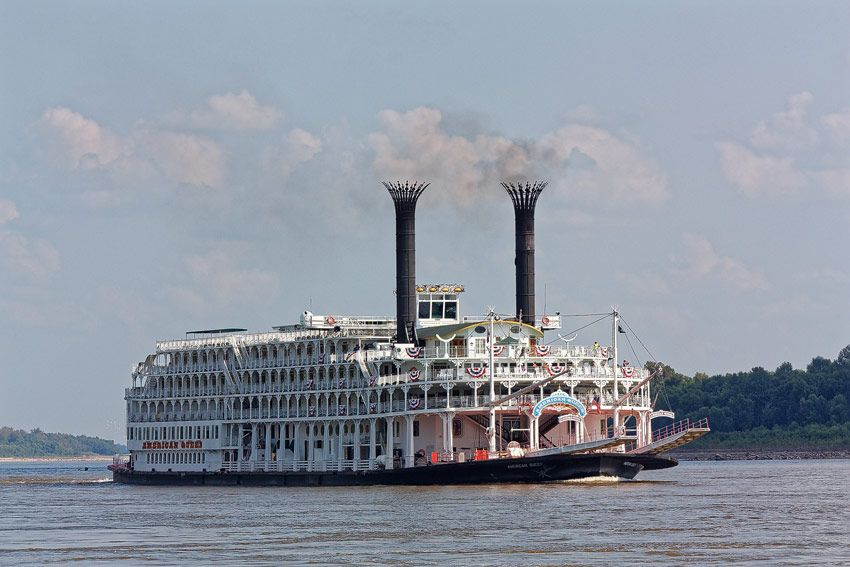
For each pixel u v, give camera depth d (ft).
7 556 517.96
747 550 500.74
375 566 473.26
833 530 561.02
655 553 494.18
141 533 591.37
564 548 509.35
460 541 533.96
